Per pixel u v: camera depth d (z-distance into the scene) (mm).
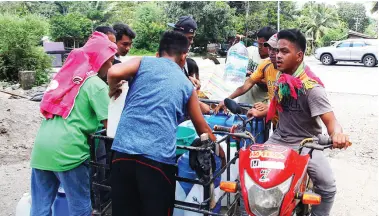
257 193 2395
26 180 5414
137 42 39312
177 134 3357
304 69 3127
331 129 2918
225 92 4680
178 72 2756
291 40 3055
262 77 4223
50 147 3115
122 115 2760
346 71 20219
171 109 2658
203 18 34000
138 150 2602
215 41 35188
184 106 2777
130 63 2795
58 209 3523
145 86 2703
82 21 38844
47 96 3203
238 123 3705
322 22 46531
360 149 6574
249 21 35969
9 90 13875
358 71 20188
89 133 3197
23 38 15273
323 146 2729
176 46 2863
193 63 5027
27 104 9352
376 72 19531
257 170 2455
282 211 2422
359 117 8914
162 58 2814
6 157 6328
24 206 3688
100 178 3477
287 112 3197
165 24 38062
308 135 3213
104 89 3180
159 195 2621
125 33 4738
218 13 33906
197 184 2934
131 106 2717
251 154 2568
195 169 2742
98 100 3137
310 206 3262
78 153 3141
